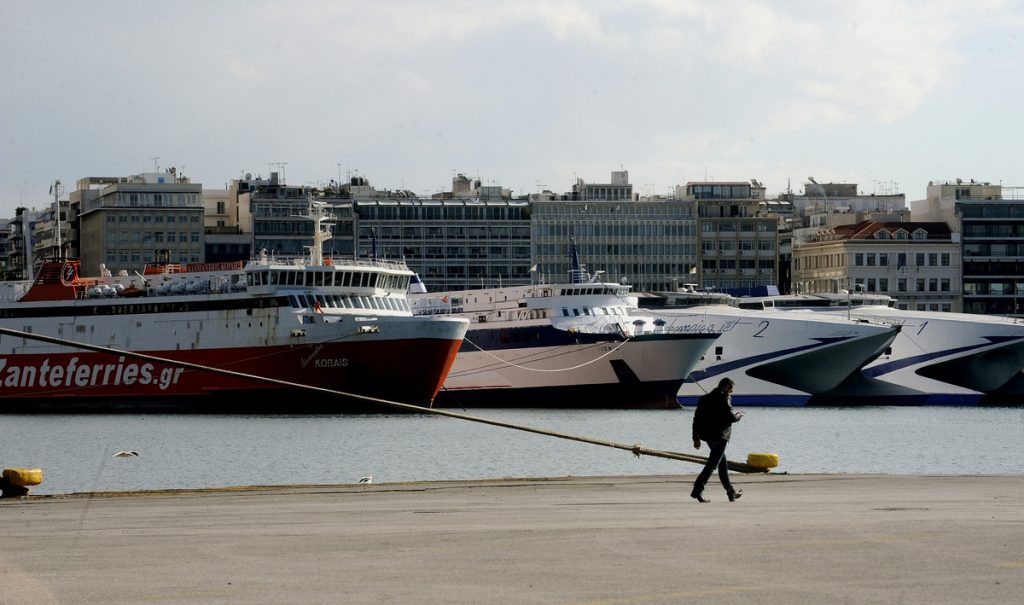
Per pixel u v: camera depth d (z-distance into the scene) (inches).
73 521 2175.2
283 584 1508.4
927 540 1781.5
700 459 2704.2
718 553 1689.2
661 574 1541.6
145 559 1696.6
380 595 1439.5
